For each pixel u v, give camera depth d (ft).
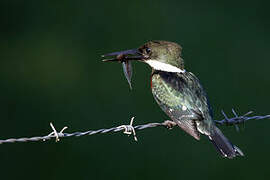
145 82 52.44
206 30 63.26
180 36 62.44
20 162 46.47
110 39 61.77
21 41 61.21
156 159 46.29
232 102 54.03
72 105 52.75
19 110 52.16
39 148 47.52
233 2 66.23
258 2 65.98
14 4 64.80
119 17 64.03
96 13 64.39
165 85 31.55
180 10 64.90
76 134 27.04
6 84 55.11
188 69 58.59
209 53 60.54
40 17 64.23
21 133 49.85
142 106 51.08
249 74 57.93
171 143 46.68
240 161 46.47
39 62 58.34
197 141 46.55
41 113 51.88
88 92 53.93
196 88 31.30
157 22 63.52
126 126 28.09
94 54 59.52
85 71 56.95
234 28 63.93
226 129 47.98
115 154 46.34
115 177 45.47
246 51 61.21
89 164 45.91
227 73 58.18
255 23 64.54
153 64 33.01
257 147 47.85
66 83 55.31
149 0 65.51
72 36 62.03
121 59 33.12
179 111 30.68
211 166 45.65
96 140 47.21
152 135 47.26
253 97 54.90
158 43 33.01
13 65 57.98
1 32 62.64
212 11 65.05
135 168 45.50
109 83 54.70
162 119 49.19
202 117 30.09
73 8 64.90
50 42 61.05
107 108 51.65
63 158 46.47
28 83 55.42
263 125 49.80
